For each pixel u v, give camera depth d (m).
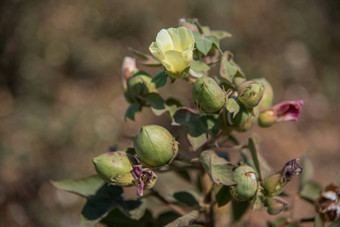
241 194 1.51
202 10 8.46
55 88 7.75
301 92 8.73
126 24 8.51
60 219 6.00
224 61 1.62
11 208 5.91
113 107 7.79
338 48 9.50
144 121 7.33
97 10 8.50
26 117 7.02
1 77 7.55
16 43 7.82
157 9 8.57
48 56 7.96
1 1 7.63
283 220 2.11
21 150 6.52
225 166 1.52
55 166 6.57
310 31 9.17
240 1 8.77
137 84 1.72
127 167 1.51
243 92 1.56
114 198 1.77
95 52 8.19
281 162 7.48
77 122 7.26
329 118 8.57
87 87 8.00
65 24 8.31
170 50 1.46
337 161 7.68
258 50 8.77
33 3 8.00
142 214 1.73
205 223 1.87
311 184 2.08
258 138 1.79
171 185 2.79
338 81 9.13
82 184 1.78
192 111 1.65
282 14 9.03
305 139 8.03
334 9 9.84
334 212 1.73
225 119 1.64
